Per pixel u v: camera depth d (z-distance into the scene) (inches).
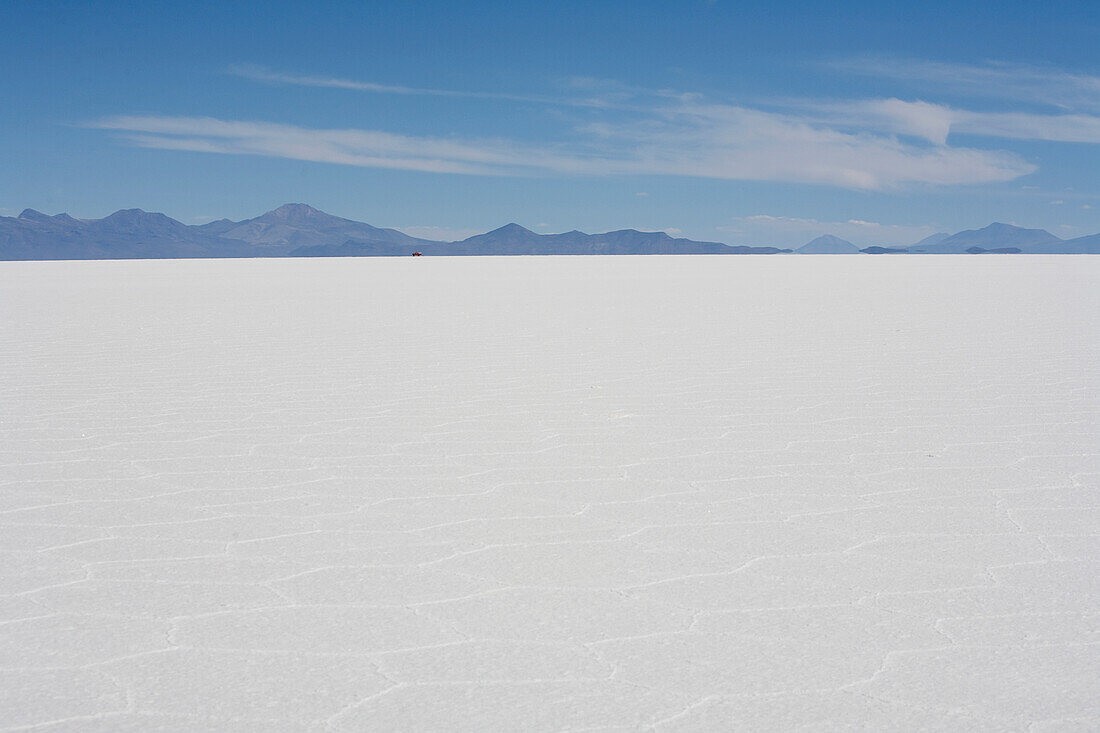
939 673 92.5
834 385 289.0
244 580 120.6
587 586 118.0
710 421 232.4
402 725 82.0
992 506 155.9
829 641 100.4
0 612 110.0
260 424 229.6
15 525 146.2
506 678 91.5
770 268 1540.4
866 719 83.0
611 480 174.2
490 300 740.0
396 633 103.0
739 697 87.3
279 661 95.8
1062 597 113.6
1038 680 91.0
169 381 301.1
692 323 514.3
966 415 238.2
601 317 561.3
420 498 161.8
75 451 199.9
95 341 424.8
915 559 128.3
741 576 121.6
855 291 836.0
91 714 84.6
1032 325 484.4
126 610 110.3
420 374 316.2
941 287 887.1
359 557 130.0
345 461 190.2
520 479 175.2
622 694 88.0
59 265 1993.1
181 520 148.9
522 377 308.5
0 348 395.9
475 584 119.0
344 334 458.0
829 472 179.9
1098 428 220.5
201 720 83.3
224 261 2383.1
